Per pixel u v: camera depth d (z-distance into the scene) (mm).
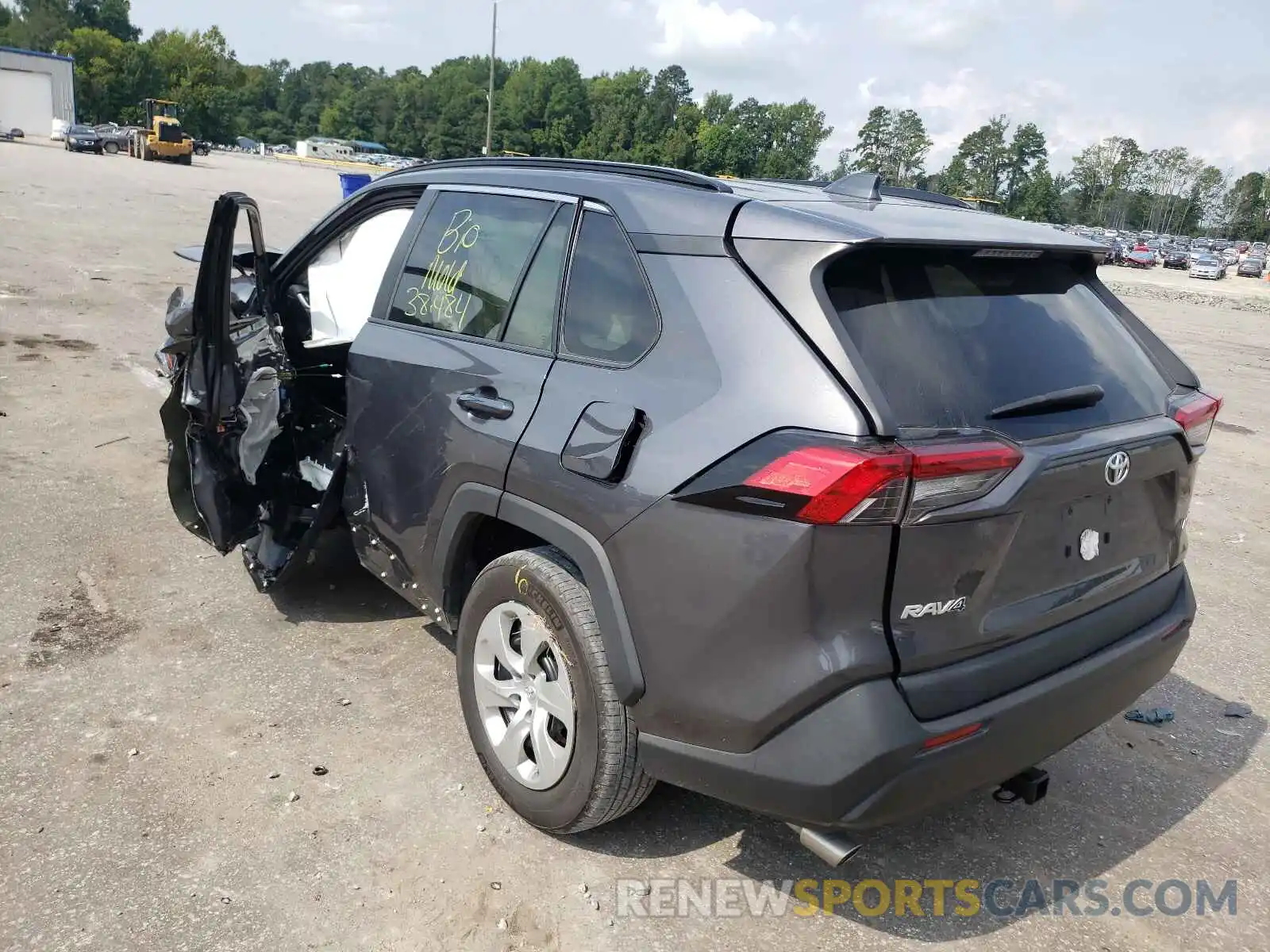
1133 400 2680
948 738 2215
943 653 2242
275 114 163500
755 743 2260
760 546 2174
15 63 71688
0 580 4203
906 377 2240
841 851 2281
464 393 2992
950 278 2502
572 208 2934
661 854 2828
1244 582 5523
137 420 6598
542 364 2807
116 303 10680
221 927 2438
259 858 2686
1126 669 2668
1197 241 131875
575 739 2615
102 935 2387
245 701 3449
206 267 3420
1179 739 3738
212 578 4398
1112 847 3039
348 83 165250
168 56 114438
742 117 139375
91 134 53781
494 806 2975
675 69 138875
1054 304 2732
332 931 2455
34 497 5129
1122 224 159875
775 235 2385
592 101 130625
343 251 4227
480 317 3102
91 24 136375
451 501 3012
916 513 2102
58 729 3207
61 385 7270
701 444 2295
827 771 2150
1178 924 2717
